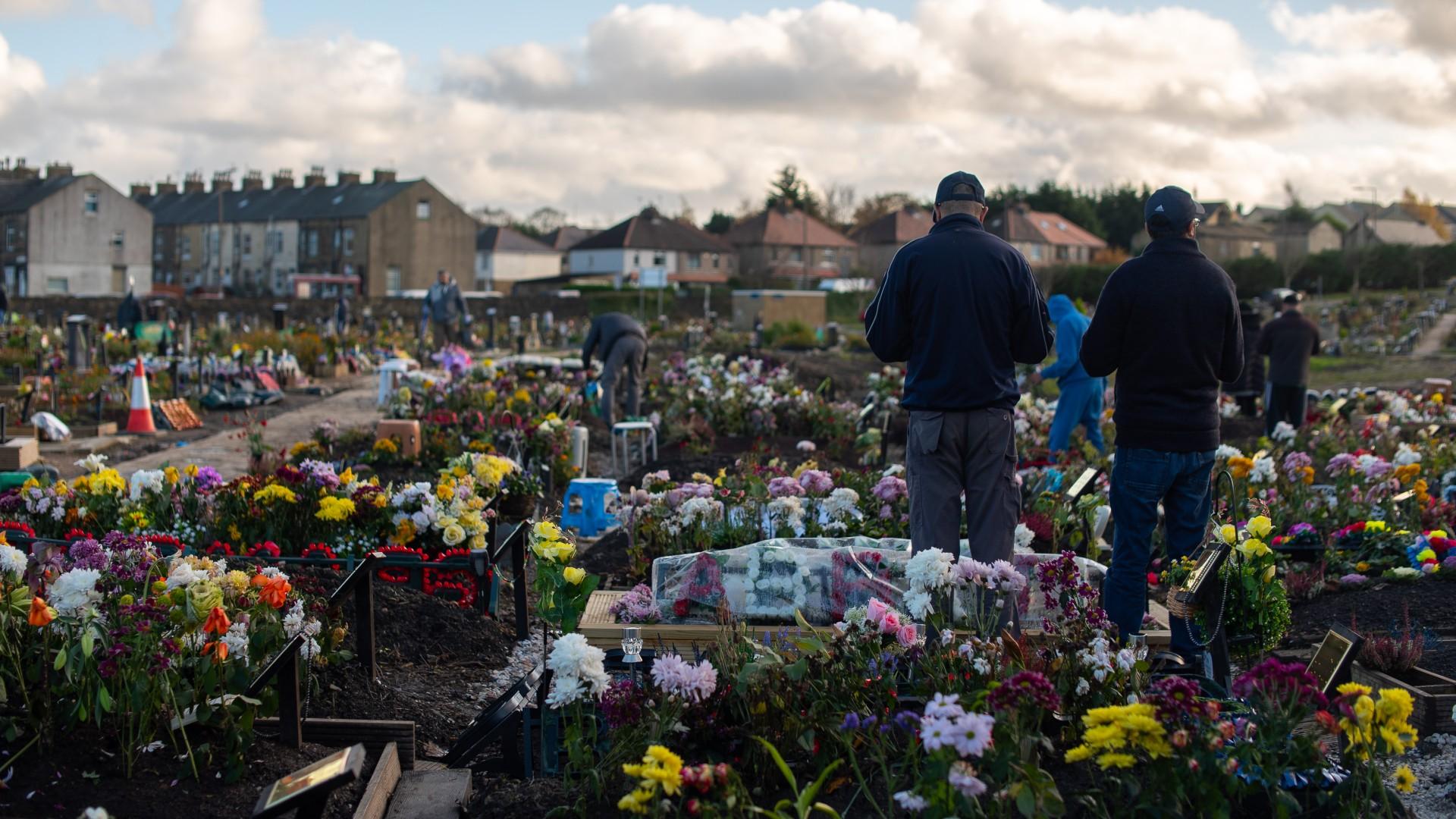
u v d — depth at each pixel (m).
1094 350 5.08
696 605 4.97
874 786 3.70
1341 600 6.73
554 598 4.64
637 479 11.25
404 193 72.81
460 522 7.05
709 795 3.32
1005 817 3.24
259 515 7.29
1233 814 3.51
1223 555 4.70
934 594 4.20
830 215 114.62
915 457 4.98
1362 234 78.25
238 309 48.00
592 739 4.01
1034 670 3.89
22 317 32.06
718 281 85.62
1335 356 32.47
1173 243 5.03
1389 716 3.38
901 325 5.01
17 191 68.56
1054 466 9.13
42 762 3.71
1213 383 5.01
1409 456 9.18
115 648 3.66
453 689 5.43
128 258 67.75
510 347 43.44
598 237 85.88
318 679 4.79
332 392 23.09
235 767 3.82
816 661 3.92
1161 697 3.32
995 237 4.98
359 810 3.72
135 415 16.17
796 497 7.02
